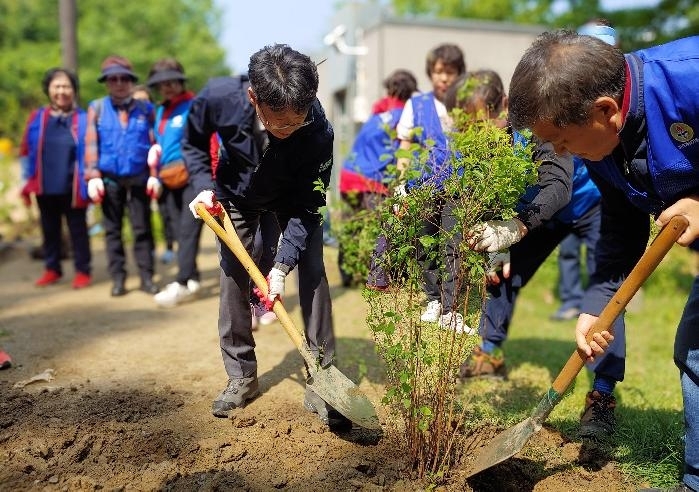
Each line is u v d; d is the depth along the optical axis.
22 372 4.29
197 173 3.47
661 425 3.71
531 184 2.98
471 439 3.32
